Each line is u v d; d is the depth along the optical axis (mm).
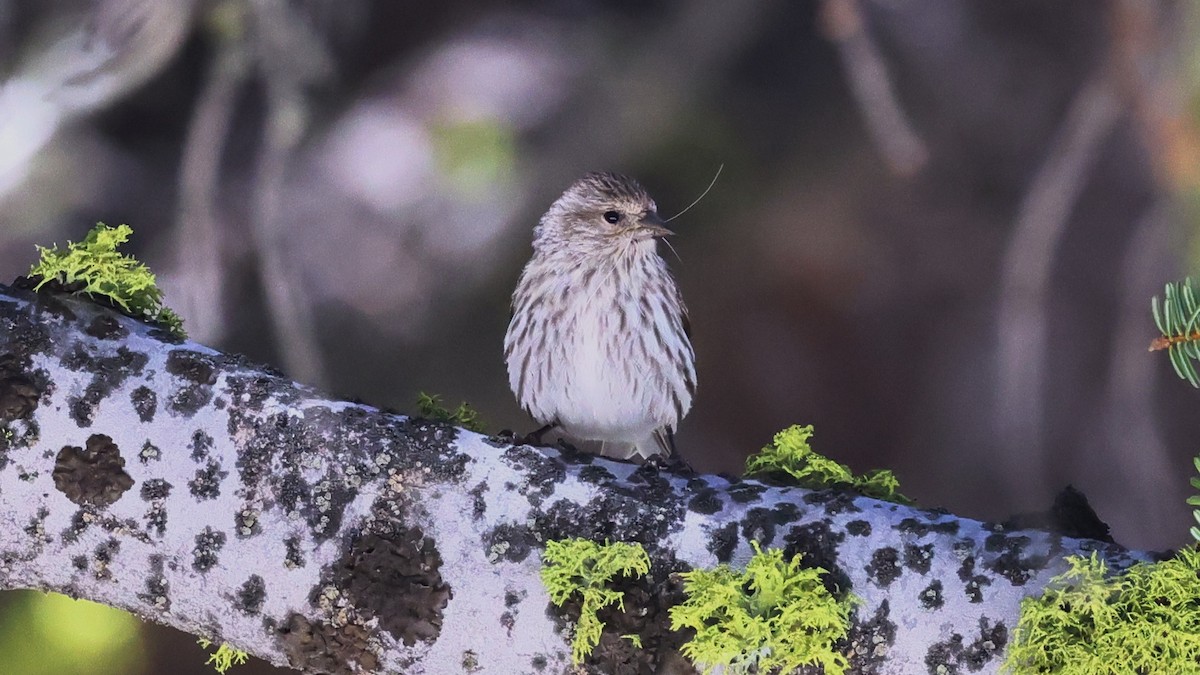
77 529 5590
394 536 5484
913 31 14367
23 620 8555
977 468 14344
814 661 5227
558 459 5586
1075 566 5137
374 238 12656
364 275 12758
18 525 5621
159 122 12797
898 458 14469
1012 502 12023
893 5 14328
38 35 11453
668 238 14078
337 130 12664
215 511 5539
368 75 12914
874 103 10703
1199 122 8953
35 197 12016
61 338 5754
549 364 9477
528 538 5453
